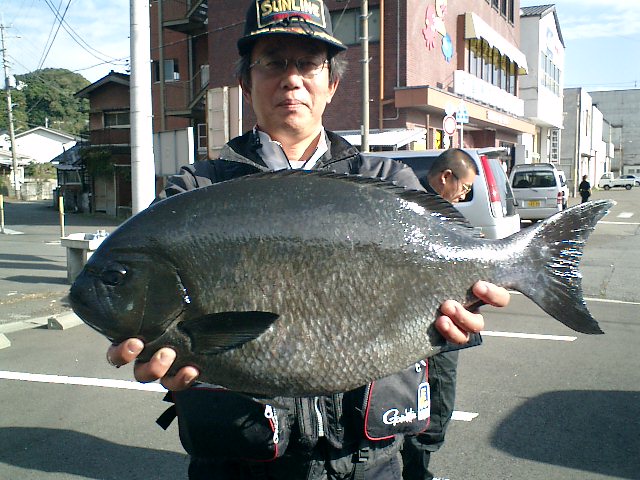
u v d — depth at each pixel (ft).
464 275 5.42
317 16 6.13
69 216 90.84
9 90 145.07
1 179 152.35
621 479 11.62
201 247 5.02
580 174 156.15
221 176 6.23
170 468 12.46
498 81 92.63
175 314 5.01
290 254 5.02
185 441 5.82
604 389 16.34
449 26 71.97
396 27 60.70
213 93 30.89
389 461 6.28
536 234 5.70
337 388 5.09
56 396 16.38
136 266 5.06
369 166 6.43
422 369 6.22
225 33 70.08
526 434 13.62
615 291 30.99
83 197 100.07
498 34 84.99
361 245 5.14
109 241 5.22
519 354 19.61
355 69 62.44
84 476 12.07
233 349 4.90
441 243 5.40
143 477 12.09
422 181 12.32
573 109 150.10
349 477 5.91
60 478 11.98
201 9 76.23
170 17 79.05
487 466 12.19
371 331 5.13
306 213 5.11
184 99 80.23
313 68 6.22
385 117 61.77
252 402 5.56
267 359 4.94
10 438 13.74
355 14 62.08
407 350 5.26
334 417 5.73
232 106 30.25
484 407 15.17
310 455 5.82
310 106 6.29
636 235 57.52
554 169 61.41
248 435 5.56
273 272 5.00
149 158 27.37
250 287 4.98
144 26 26.63
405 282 5.24
